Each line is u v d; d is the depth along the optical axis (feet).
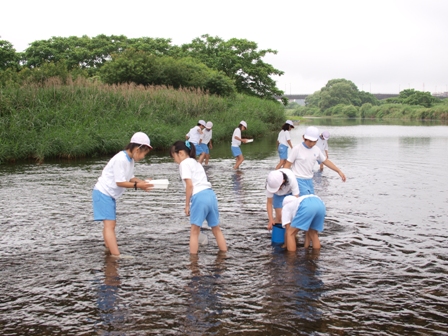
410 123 201.16
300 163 22.91
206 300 15.05
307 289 15.89
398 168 46.47
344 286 16.15
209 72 132.16
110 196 19.11
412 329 13.34
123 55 113.60
